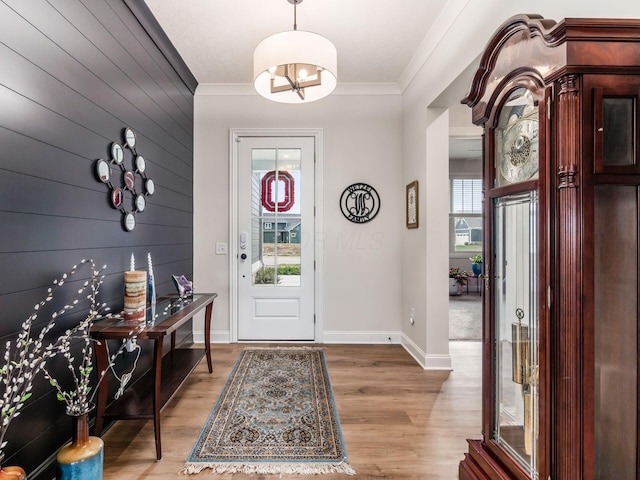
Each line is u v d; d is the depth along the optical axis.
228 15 2.37
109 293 1.93
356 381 2.62
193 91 3.46
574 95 0.98
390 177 3.55
